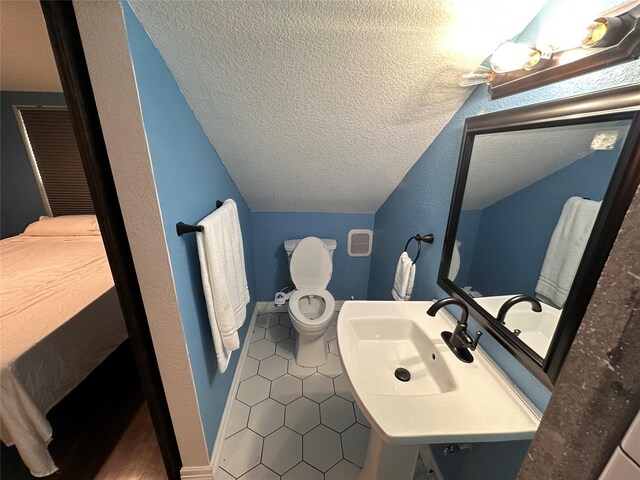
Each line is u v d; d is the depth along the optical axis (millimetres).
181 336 998
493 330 898
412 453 1058
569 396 316
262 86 1012
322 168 1619
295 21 771
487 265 961
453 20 759
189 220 1087
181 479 1261
